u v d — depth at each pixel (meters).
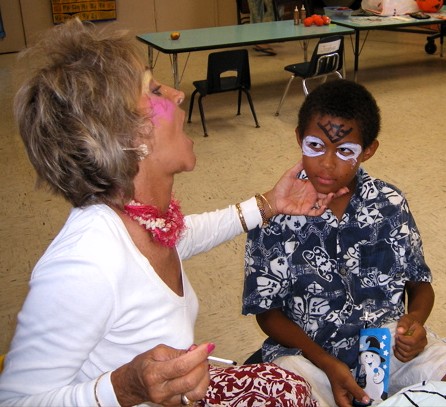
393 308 1.44
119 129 0.96
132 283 0.99
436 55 6.96
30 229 3.27
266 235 1.44
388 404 1.00
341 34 5.12
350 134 1.31
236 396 1.23
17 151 4.45
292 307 1.47
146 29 8.70
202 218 1.38
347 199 1.42
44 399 0.90
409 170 3.78
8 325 2.45
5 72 6.84
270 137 4.57
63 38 1.00
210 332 2.38
